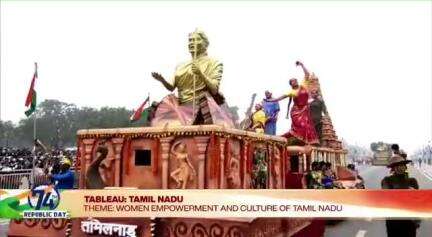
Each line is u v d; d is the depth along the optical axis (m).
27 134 85.25
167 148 8.15
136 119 12.35
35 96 11.78
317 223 11.43
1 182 18.39
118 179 8.52
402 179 7.86
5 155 32.66
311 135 16.48
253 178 9.24
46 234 8.55
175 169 8.07
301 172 13.82
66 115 90.38
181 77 10.07
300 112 16.47
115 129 8.67
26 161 27.89
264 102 15.48
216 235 7.29
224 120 9.48
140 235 7.66
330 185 13.52
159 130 8.23
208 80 9.62
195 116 9.11
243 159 8.71
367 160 105.75
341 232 12.02
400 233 7.72
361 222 13.80
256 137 9.30
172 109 9.27
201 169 7.76
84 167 8.90
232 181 8.24
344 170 18.31
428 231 11.83
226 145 8.02
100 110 90.81
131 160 8.50
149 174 8.32
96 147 8.86
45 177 20.80
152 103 9.73
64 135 87.50
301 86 16.66
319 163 13.98
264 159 9.86
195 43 10.15
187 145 8.03
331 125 20.84
